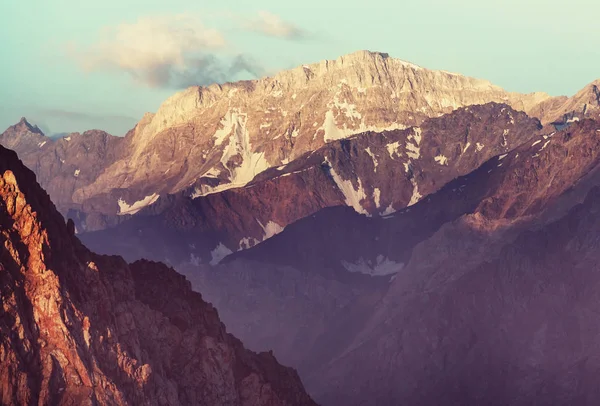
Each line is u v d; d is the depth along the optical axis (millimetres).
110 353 186000
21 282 176625
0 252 175750
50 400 171750
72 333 177750
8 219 179875
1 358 167875
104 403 176750
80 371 175750
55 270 182250
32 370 172375
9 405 167375
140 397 188375
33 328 175000
